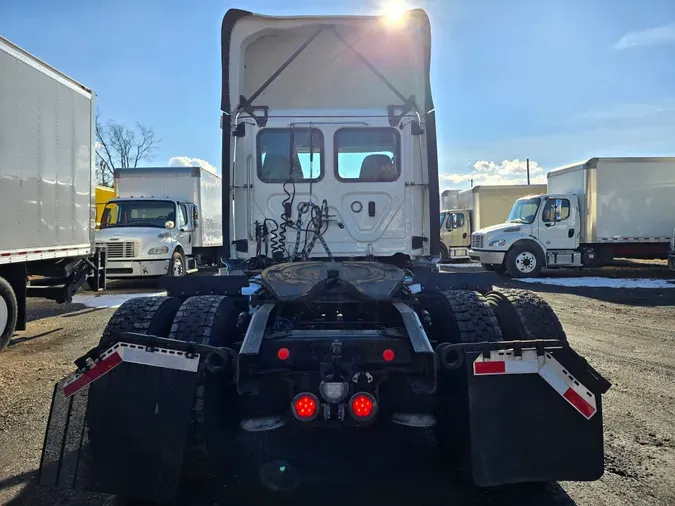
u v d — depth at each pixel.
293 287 3.52
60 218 7.90
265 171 5.14
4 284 6.68
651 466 3.52
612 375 5.66
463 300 3.64
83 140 8.63
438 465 3.57
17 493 3.19
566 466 2.79
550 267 17.23
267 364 3.01
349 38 5.28
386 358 3.01
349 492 3.21
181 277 4.13
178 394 2.79
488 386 2.83
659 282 14.77
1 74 6.45
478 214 23.02
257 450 3.73
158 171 16.81
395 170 5.20
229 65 5.06
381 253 5.18
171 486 2.74
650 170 17.14
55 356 6.54
